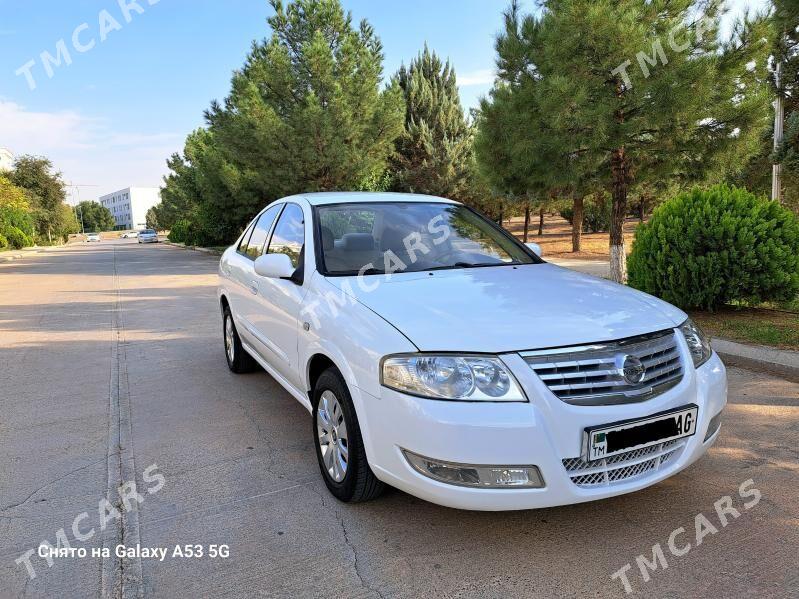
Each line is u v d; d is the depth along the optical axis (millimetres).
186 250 34719
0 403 4770
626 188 9836
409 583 2344
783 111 9828
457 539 2650
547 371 2371
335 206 3977
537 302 2820
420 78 26062
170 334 7621
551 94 7680
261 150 18422
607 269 13984
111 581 2398
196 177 26469
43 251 40781
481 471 2324
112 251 38500
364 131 19297
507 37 9242
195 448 3748
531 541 2625
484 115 9992
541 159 9062
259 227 4953
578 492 2359
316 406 3191
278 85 18391
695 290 6996
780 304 7320
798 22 7879
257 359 4664
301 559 2520
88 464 3533
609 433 2371
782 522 2725
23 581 2406
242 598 2275
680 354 2691
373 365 2568
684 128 8234
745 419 3994
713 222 6836
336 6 19359
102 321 8820
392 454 2496
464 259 3752
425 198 4453
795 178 10547
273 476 3328
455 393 2352
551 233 35875
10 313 9828
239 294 4902
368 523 2801
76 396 4926
